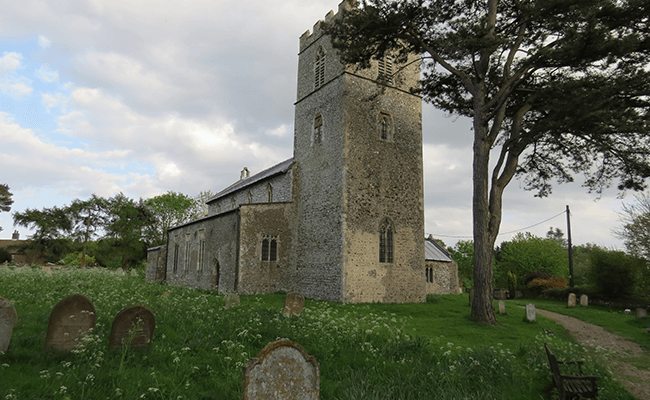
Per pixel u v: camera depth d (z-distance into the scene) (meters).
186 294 19.66
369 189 23.72
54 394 5.29
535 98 15.89
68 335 7.54
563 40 14.52
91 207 67.00
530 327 16.19
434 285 33.41
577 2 13.78
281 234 25.59
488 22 17.34
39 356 7.00
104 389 5.83
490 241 16.94
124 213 59.12
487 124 17.66
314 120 26.52
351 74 24.39
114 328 7.76
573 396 7.24
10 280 19.47
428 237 39.72
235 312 13.38
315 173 25.44
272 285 24.62
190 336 9.38
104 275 28.06
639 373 10.20
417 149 26.61
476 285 16.66
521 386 7.83
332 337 9.91
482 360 8.66
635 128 14.16
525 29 18.14
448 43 15.27
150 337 8.10
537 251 42.44
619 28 14.49
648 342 14.64
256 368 5.43
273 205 25.64
